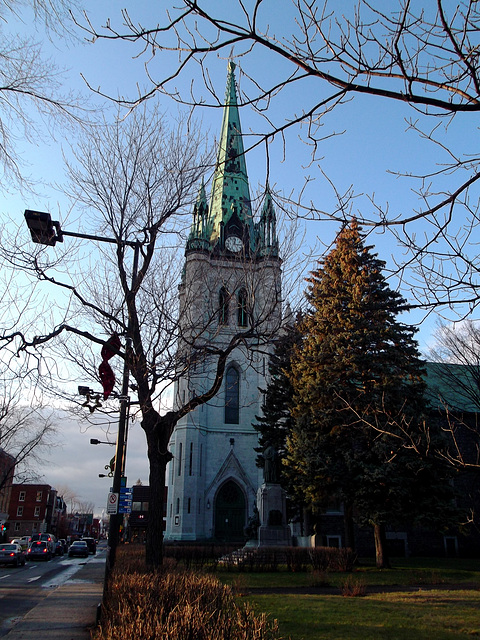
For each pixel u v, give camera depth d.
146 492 67.06
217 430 57.78
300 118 6.17
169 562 17.66
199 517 54.38
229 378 59.62
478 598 15.95
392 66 5.83
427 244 6.73
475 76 5.29
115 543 13.98
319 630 10.88
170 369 14.66
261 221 15.81
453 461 8.54
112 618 7.81
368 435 25.81
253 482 56.88
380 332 28.05
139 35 5.72
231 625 5.83
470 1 5.38
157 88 6.14
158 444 15.06
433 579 21.33
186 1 5.36
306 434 28.17
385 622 11.82
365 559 34.03
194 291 16.03
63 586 23.69
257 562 25.55
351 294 29.66
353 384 27.09
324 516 38.78
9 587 23.66
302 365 29.11
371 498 25.86
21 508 104.94
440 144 6.48
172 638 5.33
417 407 27.41
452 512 26.27
